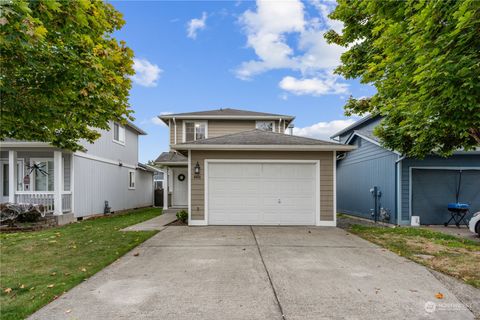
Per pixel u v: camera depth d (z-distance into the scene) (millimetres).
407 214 10055
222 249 6012
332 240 6945
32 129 5484
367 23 8289
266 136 10234
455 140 6980
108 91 4773
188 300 3527
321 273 4512
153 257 5414
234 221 9234
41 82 3969
